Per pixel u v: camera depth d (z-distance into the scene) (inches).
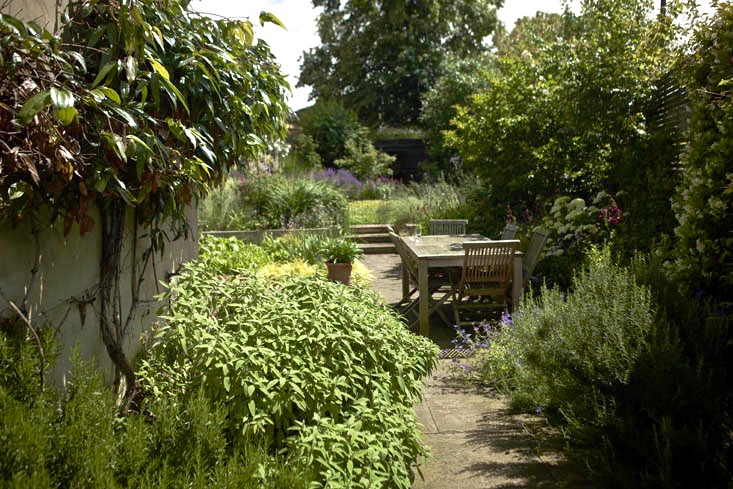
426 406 155.9
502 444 130.0
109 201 93.7
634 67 296.8
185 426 75.2
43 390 65.5
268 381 94.8
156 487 60.7
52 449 59.4
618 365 122.8
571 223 295.7
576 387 125.0
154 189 94.7
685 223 161.0
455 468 118.9
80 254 95.1
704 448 92.6
